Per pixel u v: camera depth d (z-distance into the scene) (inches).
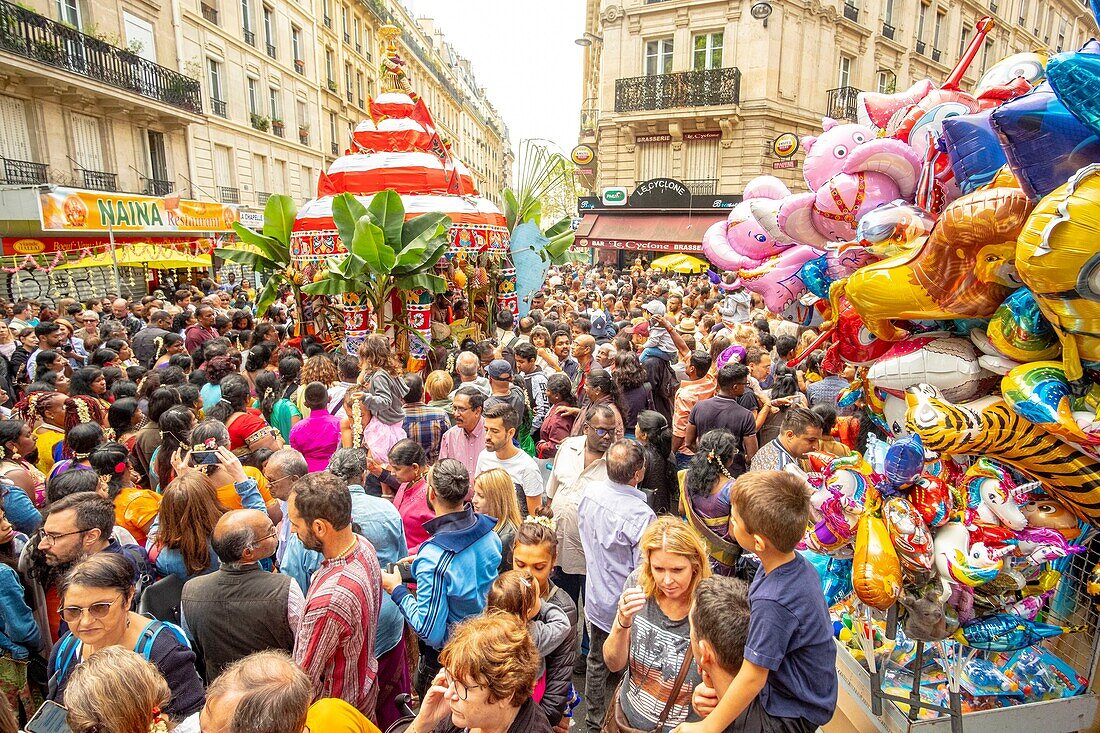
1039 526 92.1
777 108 812.0
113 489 140.8
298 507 99.0
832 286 118.2
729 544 136.7
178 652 91.7
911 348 101.8
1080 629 101.2
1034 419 83.8
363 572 100.8
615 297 513.3
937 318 95.5
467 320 389.7
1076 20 1214.9
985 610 95.8
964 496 92.2
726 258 163.6
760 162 817.5
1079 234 69.4
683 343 273.3
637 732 92.3
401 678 120.2
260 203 1033.5
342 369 231.6
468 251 364.5
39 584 113.0
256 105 1034.1
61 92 632.4
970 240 84.2
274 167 1083.9
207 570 116.6
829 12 836.6
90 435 151.9
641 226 866.1
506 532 129.9
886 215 99.1
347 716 79.8
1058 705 100.7
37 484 152.1
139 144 765.3
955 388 97.3
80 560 91.7
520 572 98.1
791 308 152.4
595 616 129.0
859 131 118.0
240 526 100.9
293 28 1165.1
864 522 95.0
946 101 111.4
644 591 94.9
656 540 90.8
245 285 851.4
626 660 99.4
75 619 86.3
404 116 394.6
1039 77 100.0
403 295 324.8
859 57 900.6
